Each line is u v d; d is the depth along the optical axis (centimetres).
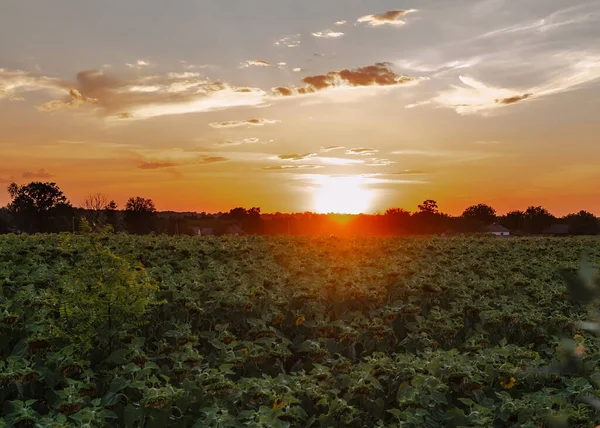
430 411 635
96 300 786
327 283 1154
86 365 703
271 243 1927
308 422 618
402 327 1003
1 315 792
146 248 1590
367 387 671
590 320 133
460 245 2088
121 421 624
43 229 6062
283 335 955
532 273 1576
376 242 2133
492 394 717
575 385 656
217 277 1198
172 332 818
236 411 625
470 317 1086
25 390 664
